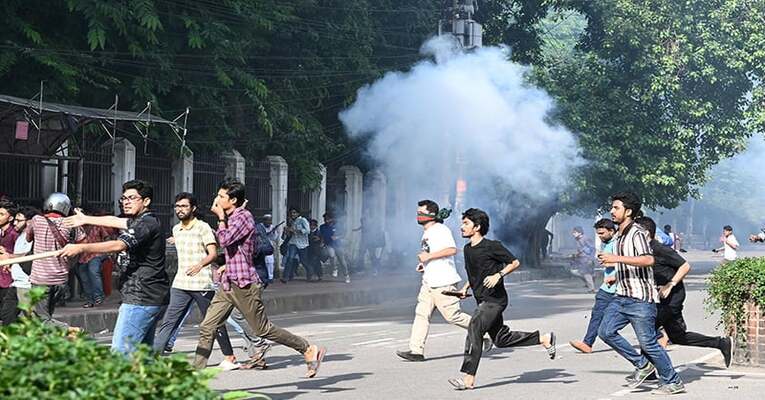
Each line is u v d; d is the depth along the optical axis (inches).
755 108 2402.8
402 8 2160.4
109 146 1451.8
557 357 868.6
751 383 727.1
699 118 2377.0
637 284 675.4
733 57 2347.4
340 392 671.1
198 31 1622.8
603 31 2433.6
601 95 2337.6
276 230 1850.4
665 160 2341.3
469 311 1353.3
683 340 761.6
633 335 1063.6
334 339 1000.9
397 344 955.3
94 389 275.7
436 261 824.9
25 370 278.2
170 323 726.5
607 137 2288.4
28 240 810.8
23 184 1327.5
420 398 653.9
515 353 895.1
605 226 810.2
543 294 1733.5
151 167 1583.4
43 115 1196.5
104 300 1234.6
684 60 2317.9
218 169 1728.6
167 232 1610.5
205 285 722.8
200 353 676.1
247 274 672.4
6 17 1395.2
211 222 1711.4
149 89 1571.1
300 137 1942.7
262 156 1934.1
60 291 840.3
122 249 557.3
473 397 660.1
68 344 300.4
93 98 1567.4
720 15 2345.0
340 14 2038.6
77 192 1312.7
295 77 1988.2
